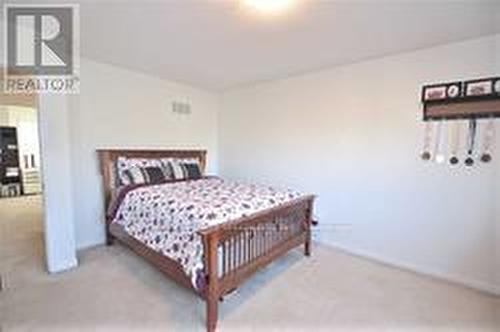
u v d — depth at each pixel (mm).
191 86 4531
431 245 2824
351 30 2439
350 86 3340
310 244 3391
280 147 4113
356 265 3018
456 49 2617
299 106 3859
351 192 3389
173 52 3037
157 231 2568
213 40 2701
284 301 2293
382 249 3160
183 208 2381
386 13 2135
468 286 2592
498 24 2275
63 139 2711
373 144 3180
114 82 3564
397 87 2980
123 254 3172
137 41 2734
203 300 2135
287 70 3627
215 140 5035
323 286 2547
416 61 2850
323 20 2262
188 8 2100
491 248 2498
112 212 3232
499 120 2426
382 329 1972
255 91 4402
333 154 3529
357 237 3361
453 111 2639
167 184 3486
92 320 2006
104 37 2641
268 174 4285
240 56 3143
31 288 2408
